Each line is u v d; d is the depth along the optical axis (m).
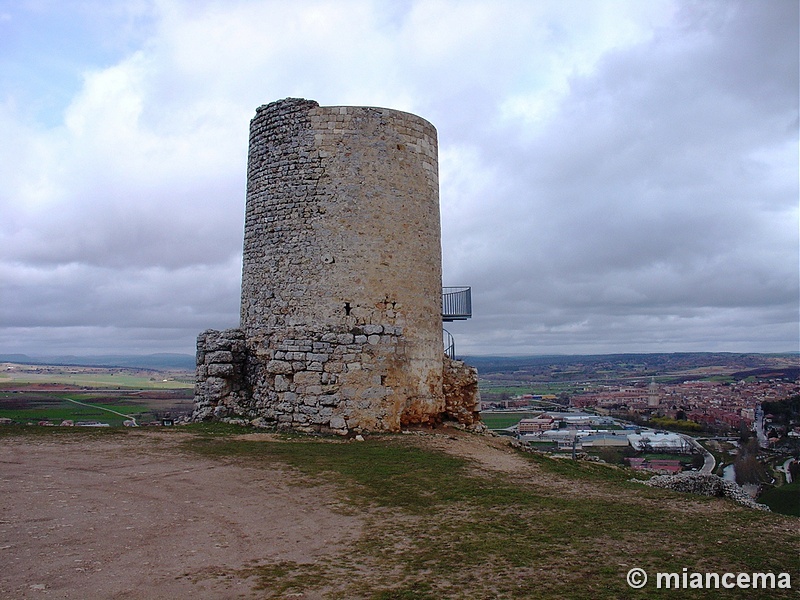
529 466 15.85
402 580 8.05
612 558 9.08
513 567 8.62
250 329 21.59
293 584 7.80
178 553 8.73
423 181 21.81
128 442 16.66
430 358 21.33
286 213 20.94
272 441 17.48
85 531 9.44
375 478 13.60
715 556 9.27
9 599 6.96
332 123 20.97
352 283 20.12
